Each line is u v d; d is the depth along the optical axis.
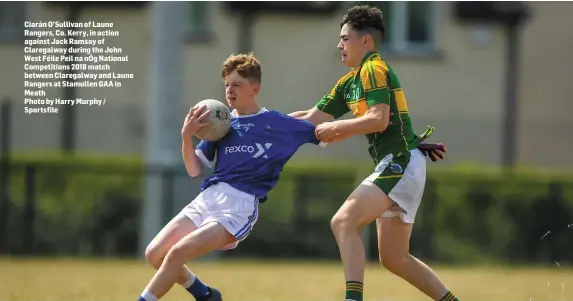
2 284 35.12
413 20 82.19
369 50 20.27
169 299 30.05
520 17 81.69
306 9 80.06
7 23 78.62
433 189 64.12
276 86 81.00
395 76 20.05
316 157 77.75
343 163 73.44
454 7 81.75
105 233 61.56
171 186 56.47
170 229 19.70
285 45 80.94
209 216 19.55
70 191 62.06
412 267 20.91
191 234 19.22
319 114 21.30
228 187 19.69
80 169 62.66
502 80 82.00
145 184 58.00
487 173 66.25
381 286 36.25
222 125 19.77
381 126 19.36
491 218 64.44
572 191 64.38
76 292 31.83
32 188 60.97
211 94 80.56
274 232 61.19
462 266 57.72
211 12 80.50
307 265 52.78
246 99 20.06
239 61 20.08
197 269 45.09
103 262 51.88
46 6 77.75
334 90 21.17
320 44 80.94
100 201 61.88
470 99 82.12
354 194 19.73
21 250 59.81
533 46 84.06
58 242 60.78
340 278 40.66
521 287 37.03
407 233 20.62
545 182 65.25
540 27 83.81
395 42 82.31
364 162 75.31
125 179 62.56
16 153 70.00
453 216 64.38
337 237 19.53
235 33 80.69
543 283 39.19
